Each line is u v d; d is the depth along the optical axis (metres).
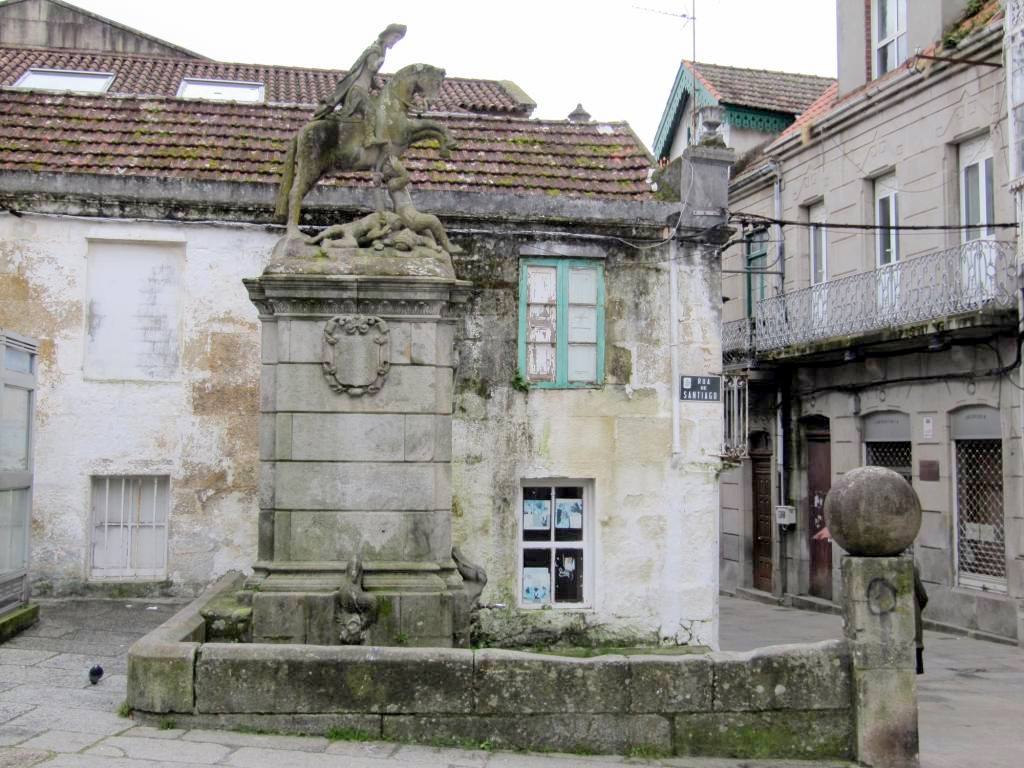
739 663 7.12
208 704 6.78
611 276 12.65
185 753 6.22
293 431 8.26
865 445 17.81
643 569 12.40
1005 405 14.48
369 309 8.34
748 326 19.80
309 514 8.22
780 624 16.72
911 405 16.45
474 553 12.21
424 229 8.78
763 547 20.47
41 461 11.81
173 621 7.78
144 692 6.75
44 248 11.95
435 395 8.41
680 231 12.63
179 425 12.09
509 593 12.21
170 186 12.11
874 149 17.75
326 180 12.95
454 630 8.09
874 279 16.73
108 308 12.15
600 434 12.47
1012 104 14.27
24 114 13.59
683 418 12.54
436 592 8.09
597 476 12.43
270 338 8.47
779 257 20.44
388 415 8.32
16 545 9.83
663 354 12.65
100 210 12.03
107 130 13.53
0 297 11.84
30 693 7.36
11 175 11.83
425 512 8.30
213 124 13.99
